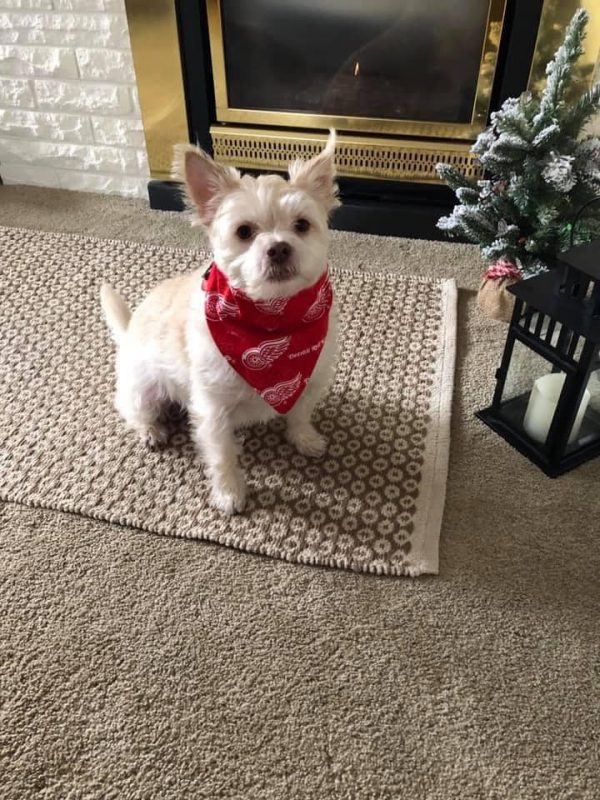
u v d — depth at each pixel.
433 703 1.10
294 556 1.30
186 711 1.09
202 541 1.34
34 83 2.27
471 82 2.03
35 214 2.40
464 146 2.09
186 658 1.16
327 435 1.55
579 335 1.26
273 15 2.01
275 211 1.12
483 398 1.66
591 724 1.08
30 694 1.11
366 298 1.96
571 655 1.16
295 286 1.16
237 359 1.24
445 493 1.43
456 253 2.18
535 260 1.78
